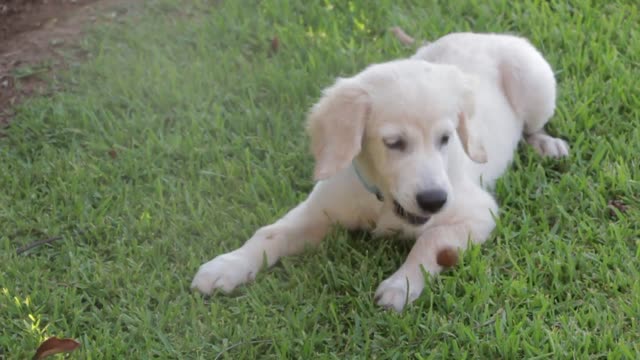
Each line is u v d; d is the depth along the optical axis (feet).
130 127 21.29
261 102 22.09
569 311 16.30
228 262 17.20
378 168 16.49
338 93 16.46
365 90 16.26
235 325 16.21
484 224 17.58
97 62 23.00
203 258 17.79
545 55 22.88
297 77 22.44
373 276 17.20
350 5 24.98
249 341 15.80
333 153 16.28
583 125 20.93
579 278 17.02
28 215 19.03
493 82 19.88
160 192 19.36
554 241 17.65
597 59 22.68
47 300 16.85
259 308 16.43
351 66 22.74
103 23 24.45
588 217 18.22
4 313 16.70
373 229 18.04
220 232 18.37
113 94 22.26
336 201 17.72
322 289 16.97
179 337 16.16
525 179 19.42
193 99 22.09
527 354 15.26
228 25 24.38
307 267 17.37
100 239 18.39
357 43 23.89
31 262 17.72
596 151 19.80
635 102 21.12
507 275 17.16
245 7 25.12
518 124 20.39
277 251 17.61
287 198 19.20
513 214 18.48
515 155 19.98
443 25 24.12
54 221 18.80
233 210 18.98
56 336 16.10
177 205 19.21
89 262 17.74
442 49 20.31
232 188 19.65
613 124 20.72
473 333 15.60
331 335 15.96
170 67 22.94
